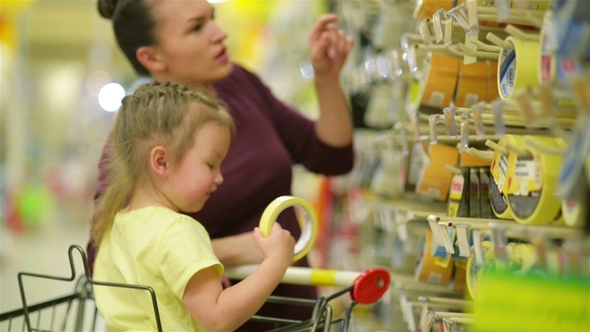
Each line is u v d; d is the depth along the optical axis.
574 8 0.71
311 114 3.45
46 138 12.62
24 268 5.07
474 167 1.28
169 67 1.53
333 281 1.30
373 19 2.19
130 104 1.29
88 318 2.72
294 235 1.55
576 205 0.79
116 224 1.25
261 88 1.78
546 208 0.88
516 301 0.77
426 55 1.40
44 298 3.75
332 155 1.77
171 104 1.24
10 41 6.69
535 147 0.85
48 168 11.08
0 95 7.28
